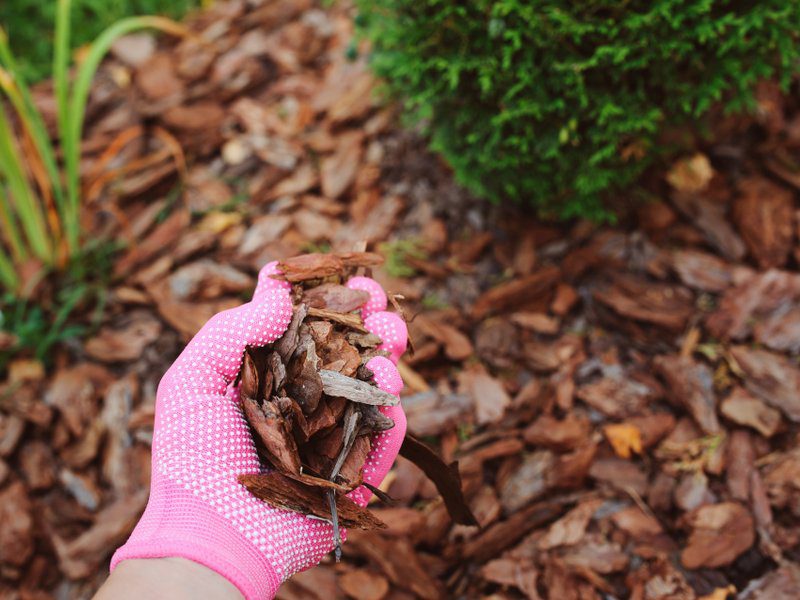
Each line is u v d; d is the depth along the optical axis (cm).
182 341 63
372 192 69
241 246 67
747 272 60
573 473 53
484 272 63
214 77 77
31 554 56
